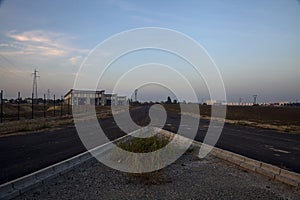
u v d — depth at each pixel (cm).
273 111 5891
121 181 754
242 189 699
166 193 662
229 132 2200
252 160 971
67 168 863
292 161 1027
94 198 618
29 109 5903
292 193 671
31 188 673
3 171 814
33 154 1125
